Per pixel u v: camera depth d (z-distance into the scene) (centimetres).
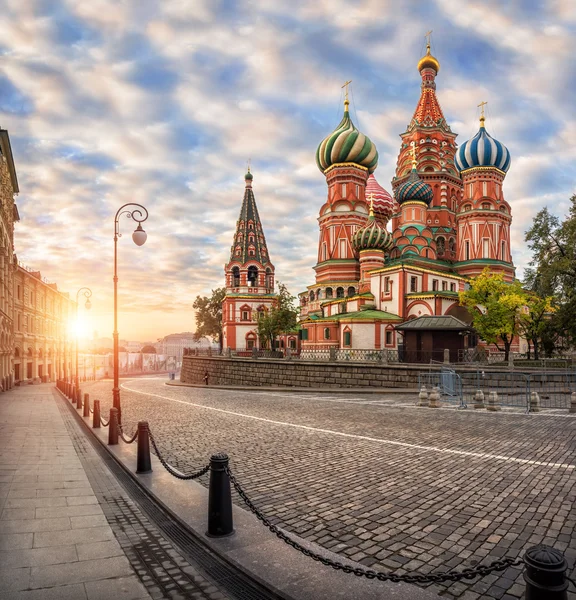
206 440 1337
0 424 1716
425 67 6406
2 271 3628
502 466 984
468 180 5741
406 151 6228
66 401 2855
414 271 4575
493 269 5456
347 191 5878
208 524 614
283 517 706
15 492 808
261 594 471
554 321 3531
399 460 1049
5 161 3456
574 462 1010
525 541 611
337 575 498
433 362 2886
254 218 6762
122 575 505
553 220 3669
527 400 1828
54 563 530
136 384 5631
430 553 578
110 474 980
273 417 1769
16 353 4906
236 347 6334
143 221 1783
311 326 4878
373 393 2644
